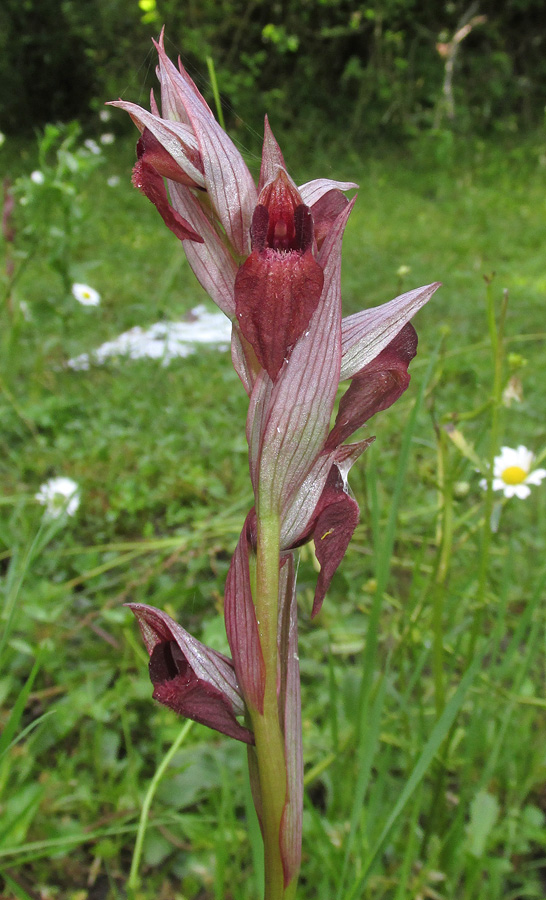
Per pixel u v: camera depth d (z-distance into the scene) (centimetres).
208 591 35
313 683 32
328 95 175
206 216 14
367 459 34
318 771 24
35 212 60
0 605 31
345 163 158
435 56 177
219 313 77
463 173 152
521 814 26
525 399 56
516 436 49
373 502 25
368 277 88
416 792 26
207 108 14
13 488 44
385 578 23
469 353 63
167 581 35
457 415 24
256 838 19
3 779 25
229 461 48
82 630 34
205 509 41
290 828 15
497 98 178
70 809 26
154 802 26
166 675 15
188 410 54
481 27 175
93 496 44
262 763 14
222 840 22
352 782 26
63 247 60
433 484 24
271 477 14
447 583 32
